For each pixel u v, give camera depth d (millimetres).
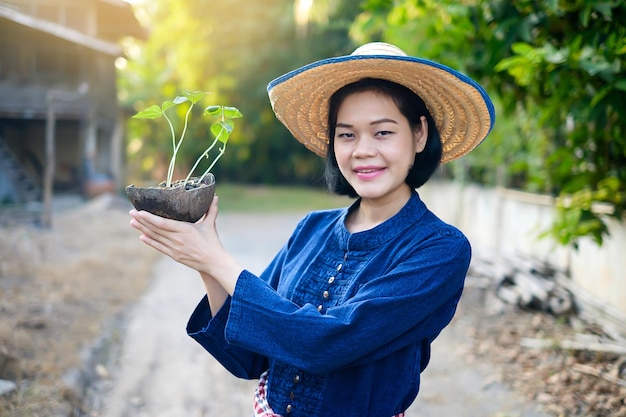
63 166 19000
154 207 1414
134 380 4488
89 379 4371
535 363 4344
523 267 6230
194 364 4887
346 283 1528
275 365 1591
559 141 5469
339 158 1565
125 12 18594
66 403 3674
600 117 3148
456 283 1478
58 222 11633
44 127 18922
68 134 19016
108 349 5086
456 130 1714
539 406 3715
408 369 1486
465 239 1508
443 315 1505
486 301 5953
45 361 4262
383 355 1442
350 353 1381
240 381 4570
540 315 5508
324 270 1598
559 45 3490
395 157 1515
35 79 16875
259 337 1409
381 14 4602
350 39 23797
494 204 8906
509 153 7773
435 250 1464
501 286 6027
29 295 6059
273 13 24953
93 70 17531
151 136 26344
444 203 12797
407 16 4285
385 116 1510
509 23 3299
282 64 25688
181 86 26547
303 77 1569
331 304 1522
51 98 10805
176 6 25016
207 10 25094
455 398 3998
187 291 7340
